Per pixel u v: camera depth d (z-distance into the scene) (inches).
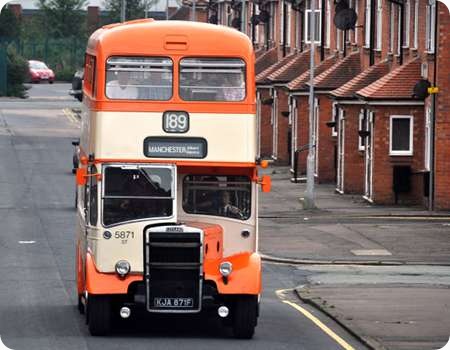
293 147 5398.6
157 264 1905.8
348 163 4576.8
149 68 1946.4
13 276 2662.4
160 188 1940.2
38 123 6870.1
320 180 5064.0
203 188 1963.6
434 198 3996.1
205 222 1961.1
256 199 1971.0
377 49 4771.2
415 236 3442.4
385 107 4183.1
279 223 3730.3
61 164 5285.4
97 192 1932.8
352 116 4564.5
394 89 4183.1
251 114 1955.0
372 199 4210.1
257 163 1962.4
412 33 4315.9
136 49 1943.9
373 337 1910.7
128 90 1943.9
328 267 2972.4
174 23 1971.0
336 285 2637.8
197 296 1909.4
